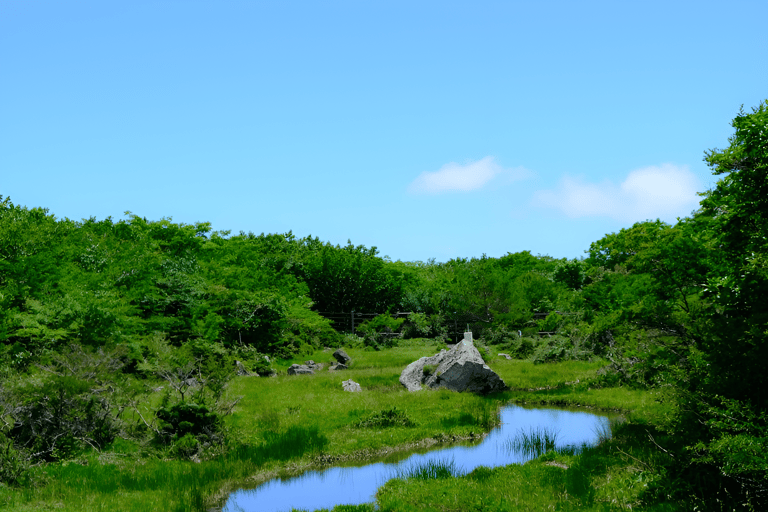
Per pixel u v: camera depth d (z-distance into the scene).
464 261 76.31
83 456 12.91
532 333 42.53
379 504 10.99
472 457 14.58
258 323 34.84
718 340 9.99
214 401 16.09
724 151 10.60
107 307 21.53
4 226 23.14
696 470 9.66
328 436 16.11
